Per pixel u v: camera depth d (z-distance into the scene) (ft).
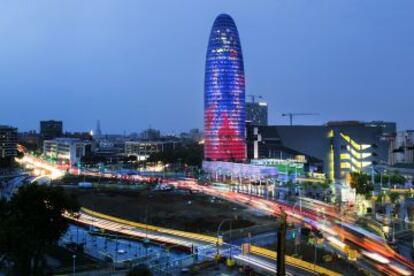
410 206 574.15
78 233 461.78
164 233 447.42
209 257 345.92
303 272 294.46
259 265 319.06
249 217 532.73
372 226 465.47
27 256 302.45
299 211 566.36
